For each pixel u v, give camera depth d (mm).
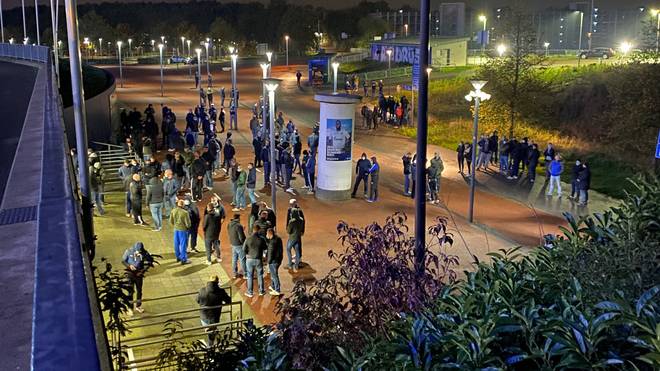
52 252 4137
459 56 69250
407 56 69938
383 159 31266
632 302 4094
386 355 4328
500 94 36188
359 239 6582
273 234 14148
